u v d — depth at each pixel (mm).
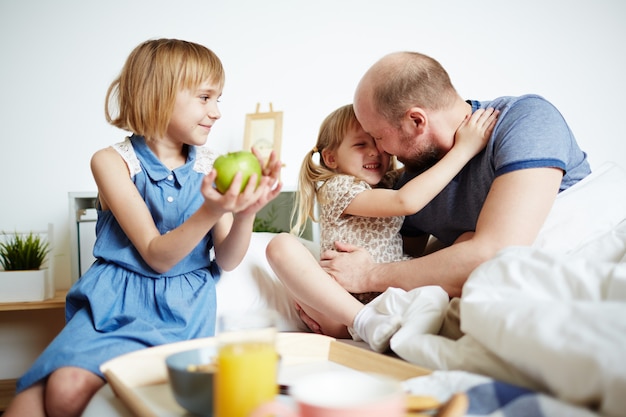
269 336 619
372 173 1523
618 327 584
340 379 547
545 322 639
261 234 1625
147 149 1329
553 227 1192
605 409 545
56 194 2213
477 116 1311
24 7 2189
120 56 2275
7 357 2154
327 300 1183
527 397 584
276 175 999
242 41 2402
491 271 822
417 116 1285
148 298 1239
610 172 1309
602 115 2666
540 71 2643
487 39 2613
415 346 875
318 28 2482
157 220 1316
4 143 2174
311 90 2477
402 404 496
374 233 1449
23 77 2188
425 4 2572
